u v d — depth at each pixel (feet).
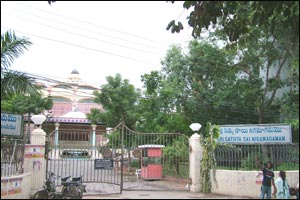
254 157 52.49
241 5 28.89
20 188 42.22
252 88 84.12
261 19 26.37
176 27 27.91
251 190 50.49
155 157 66.74
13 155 42.42
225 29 29.27
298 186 47.96
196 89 87.86
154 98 89.10
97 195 47.73
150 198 46.11
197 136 55.16
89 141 62.90
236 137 53.83
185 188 55.62
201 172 53.57
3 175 40.73
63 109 162.30
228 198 48.49
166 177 65.31
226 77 87.61
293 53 70.54
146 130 89.15
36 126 56.70
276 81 80.33
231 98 86.89
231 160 53.26
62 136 62.23
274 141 52.54
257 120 89.15
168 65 91.35
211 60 86.74
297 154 53.31
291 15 27.25
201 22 26.84
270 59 78.64
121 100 91.09
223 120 88.69
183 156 60.03
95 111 95.50
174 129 84.79
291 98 80.23
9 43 43.68
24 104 117.08
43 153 49.29
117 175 63.82
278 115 84.12
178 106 88.89
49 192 43.27
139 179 67.21
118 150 69.10
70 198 43.11
